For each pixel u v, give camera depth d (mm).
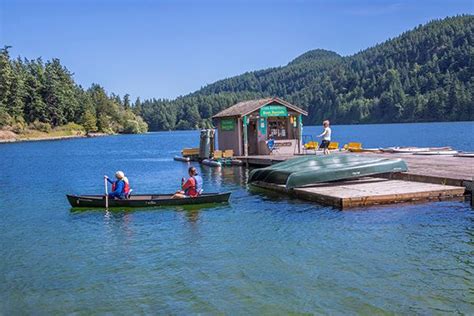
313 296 9578
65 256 12875
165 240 14086
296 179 20375
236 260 11930
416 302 9109
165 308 9359
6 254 13195
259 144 37125
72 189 27234
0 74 129750
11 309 9578
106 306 9562
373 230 14125
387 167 21250
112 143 102125
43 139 131375
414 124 161125
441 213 15992
